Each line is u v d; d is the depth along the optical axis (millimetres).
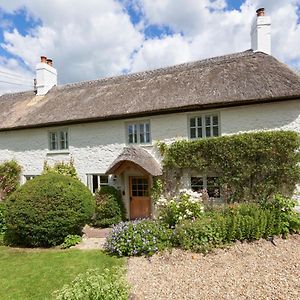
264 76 11031
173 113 12008
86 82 17828
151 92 13109
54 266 7371
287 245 7801
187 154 11398
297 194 9938
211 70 13086
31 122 14875
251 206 9070
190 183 11727
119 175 12867
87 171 13945
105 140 13531
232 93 10812
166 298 5305
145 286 5855
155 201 12070
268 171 10172
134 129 13031
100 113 13117
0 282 6484
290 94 9734
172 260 7227
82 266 7254
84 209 9562
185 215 9055
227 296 5266
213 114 11508
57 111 14844
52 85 18594
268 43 13203
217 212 9164
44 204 8953
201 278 6105
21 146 15883
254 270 6352
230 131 11109
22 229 9070
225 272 6344
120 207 12297
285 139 9836
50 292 5848
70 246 9203
